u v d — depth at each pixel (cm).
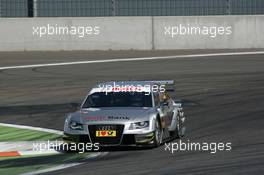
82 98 8238
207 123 6512
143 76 9562
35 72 10250
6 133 6241
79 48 12331
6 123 6844
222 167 4228
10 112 7525
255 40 12150
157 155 4828
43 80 9569
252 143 5303
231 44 12162
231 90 8431
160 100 5572
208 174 3991
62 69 10444
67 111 7481
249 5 12838
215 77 9394
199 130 6138
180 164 4403
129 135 5009
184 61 10944
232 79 9200
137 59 11238
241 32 12162
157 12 12962
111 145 5034
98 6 13038
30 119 7056
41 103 8031
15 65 10919
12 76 9969
